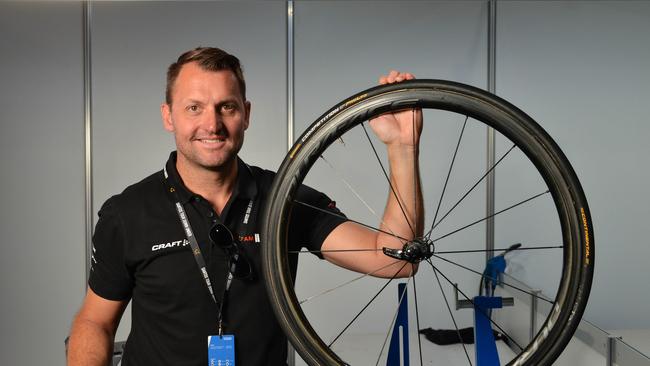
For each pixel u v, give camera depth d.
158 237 1.19
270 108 2.86
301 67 2.85
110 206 1.25
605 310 2.64
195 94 1.12
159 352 1.19
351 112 1.07
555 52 2.73
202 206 1.21
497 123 1.02
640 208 2.68
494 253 2.84
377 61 2.84
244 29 2.83
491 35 2.78
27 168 2.86
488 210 2.83
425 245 1.09
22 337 2.91
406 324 1.31
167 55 2.84
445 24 2.81
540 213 2.81
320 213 1.28
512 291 2.52
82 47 2.83
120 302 1.28
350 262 1.25
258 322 1.19
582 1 2.69
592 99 2.71
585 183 2.70
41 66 2.83
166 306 1.19
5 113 2.84
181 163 1.23
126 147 2.87
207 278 1.17
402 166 1.15
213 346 1.16
